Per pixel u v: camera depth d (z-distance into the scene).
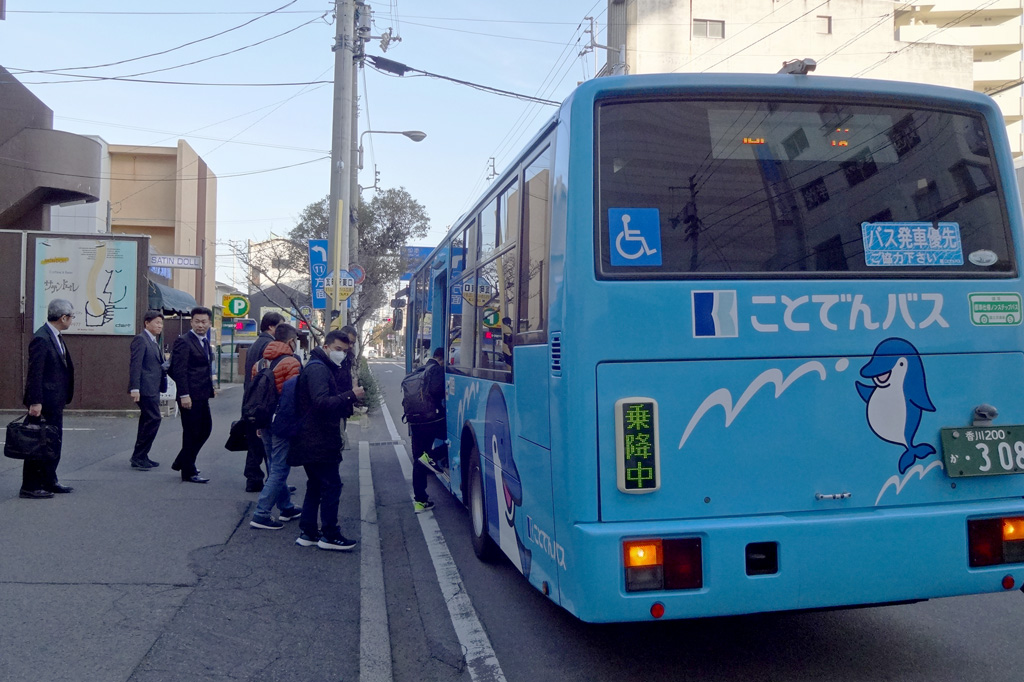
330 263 15.27
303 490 9.49
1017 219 4.48
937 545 4.04
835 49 40.59
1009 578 4.11
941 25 51.09
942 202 4.41
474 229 6.93
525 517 4.81
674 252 4.07
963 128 4.53
